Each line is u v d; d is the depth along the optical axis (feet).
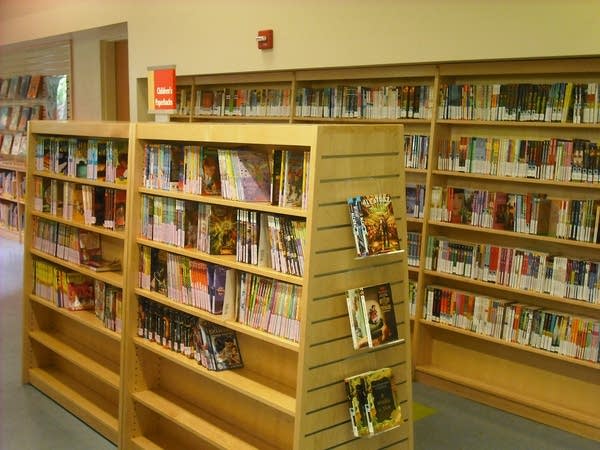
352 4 15.61
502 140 13.62
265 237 8.94
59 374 14.70
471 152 14.17
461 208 14.43
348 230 8.28
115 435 12.06
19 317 19.47
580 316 12.81
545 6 12.25
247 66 18.78
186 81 21.68
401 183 8.87
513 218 13.46
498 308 13.70
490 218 13.83
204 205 9.94
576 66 12.42
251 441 9.93
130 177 11.26
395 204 8.83
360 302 8.20
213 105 20.83
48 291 14.30
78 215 13.20
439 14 13.87
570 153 12.57
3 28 31.89
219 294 9.61
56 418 13.16
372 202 8.25
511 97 13.46
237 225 9.32
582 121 12.50
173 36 21.47
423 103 15.06
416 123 15.88
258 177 9.19
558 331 12.79
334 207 8.09
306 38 16.85
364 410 8.32
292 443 9.47
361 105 16.22
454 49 13.70
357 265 8.45
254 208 8.79
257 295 9.13
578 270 12.47
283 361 9.53
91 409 12.87
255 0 18.26
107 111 27.55
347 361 8.51
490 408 14.06
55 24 27.50
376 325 8.32
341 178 8.13
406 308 9.09
